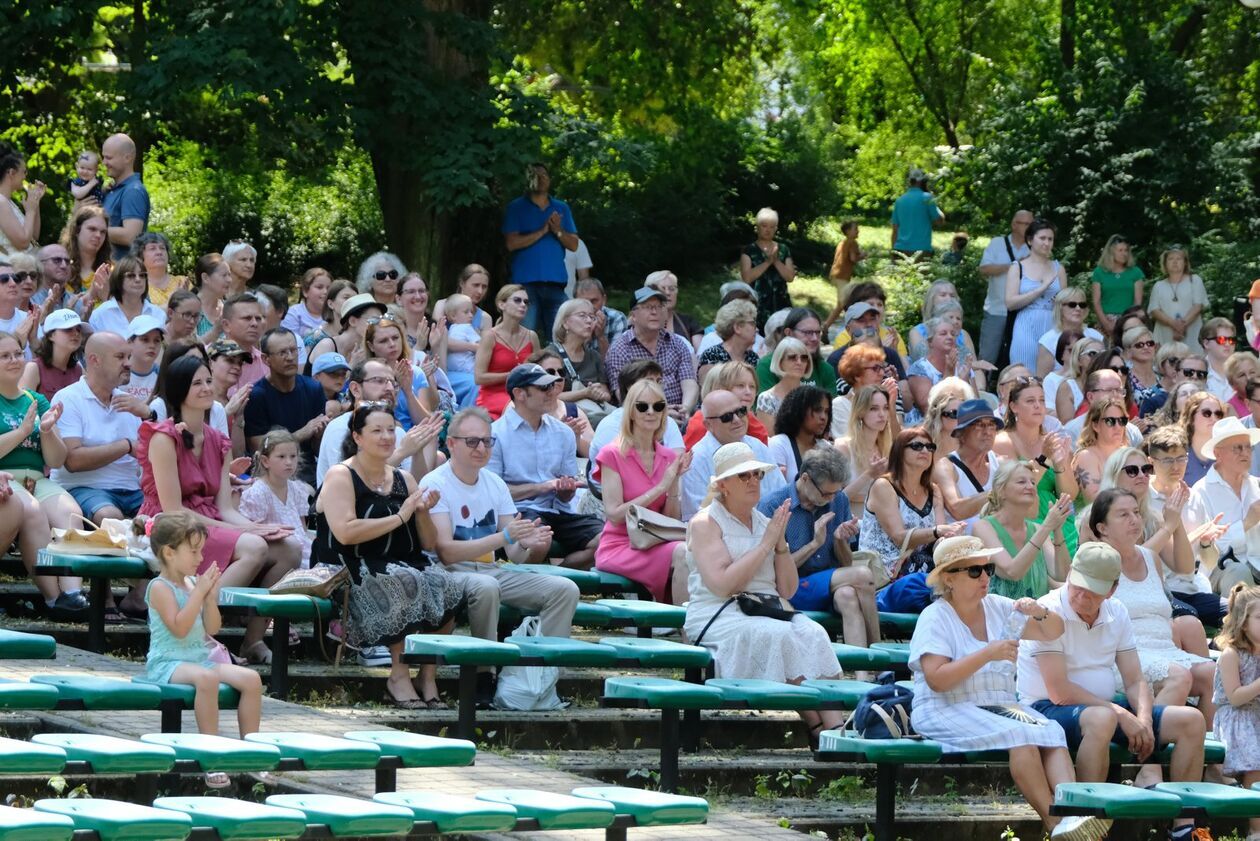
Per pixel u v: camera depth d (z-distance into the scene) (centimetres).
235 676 977
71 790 923
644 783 1091
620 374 1669
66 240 1680
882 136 4400
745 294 1952
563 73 3209
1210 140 3114
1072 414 1858
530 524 1255
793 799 1115
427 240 2612
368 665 1239
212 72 2275
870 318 1881
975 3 4097
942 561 1070
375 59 2391
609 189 3688
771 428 1594
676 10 3106
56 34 2450
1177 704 1188
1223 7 3691
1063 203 3175
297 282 3559
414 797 833
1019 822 1108
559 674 1291
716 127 3847
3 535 1241
